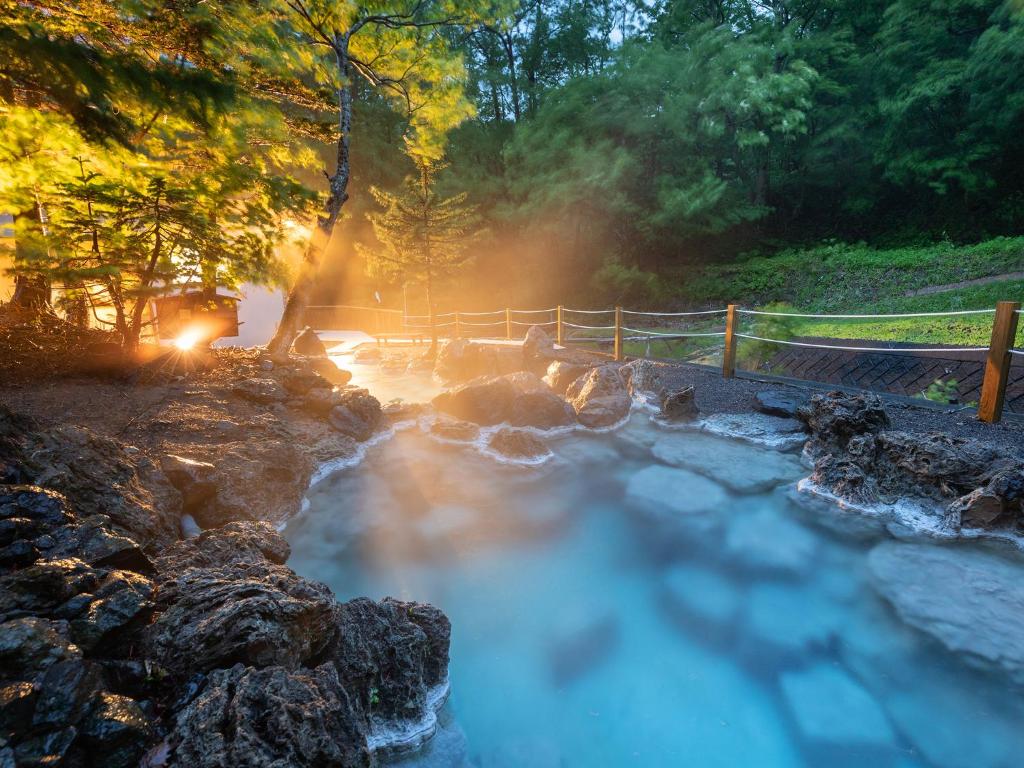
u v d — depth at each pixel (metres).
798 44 23.61
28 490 3.22
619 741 3.44
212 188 7.98
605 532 5.96
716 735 3.51
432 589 5.01
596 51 28.77
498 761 3.29
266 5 9.13
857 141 25.08
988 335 10.15
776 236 28.48
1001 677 3.78
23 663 2.09
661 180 24.11
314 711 2.23
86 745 2.02
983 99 20.62
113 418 5.95
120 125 6.56
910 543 5.19
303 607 2.78
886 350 8.82
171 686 2.41
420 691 3.27
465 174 25.95
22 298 8.02
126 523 3.84
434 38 13.43
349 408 7.98
